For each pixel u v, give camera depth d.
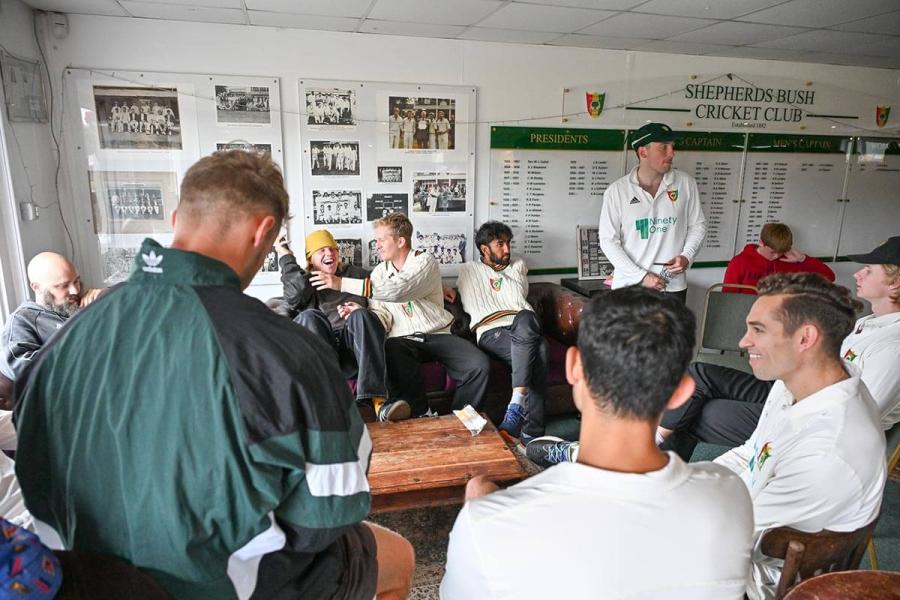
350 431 0.93
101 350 0.82
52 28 2.84
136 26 2.96
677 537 0.73
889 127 4.36
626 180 3.39
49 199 2.91
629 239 3.41
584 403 0.81
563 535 0.73
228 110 3.16
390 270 3.11
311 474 0.84
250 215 0.91
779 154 4.18
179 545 0.79
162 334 0.81
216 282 0.86
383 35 3.30
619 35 3.33
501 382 3.18
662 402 0.75
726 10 2.85
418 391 2.97
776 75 4.05
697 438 2.29
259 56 3.15
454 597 0.81
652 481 0.74
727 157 4.07
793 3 2.74
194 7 2.76
